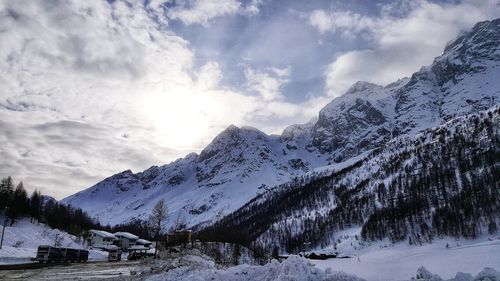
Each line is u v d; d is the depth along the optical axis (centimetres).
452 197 18925
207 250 11506
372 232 18788
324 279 2558
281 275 2634
